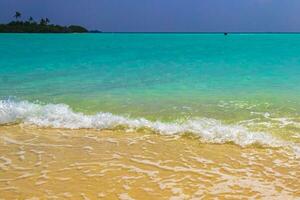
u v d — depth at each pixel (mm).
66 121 9203
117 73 17547
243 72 17188
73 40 65875
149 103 10898
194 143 7664
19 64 21609
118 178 5828
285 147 7262
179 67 19609
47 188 5445
